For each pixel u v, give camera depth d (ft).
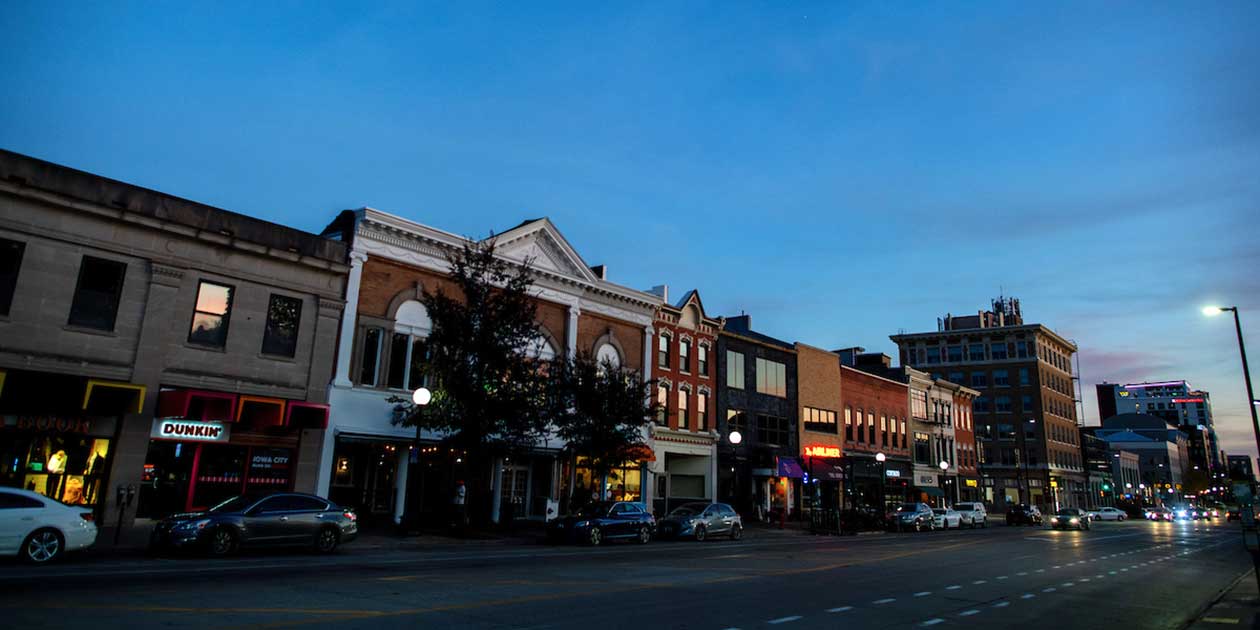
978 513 180.04
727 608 40.16
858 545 98.22
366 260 94.58
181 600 35.53
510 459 104.78
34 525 48.39
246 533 57.62
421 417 84.07
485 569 54.34
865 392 191.93
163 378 76.33
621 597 42.52
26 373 68.44
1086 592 54.19
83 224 73.20
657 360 133.90
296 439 85.56
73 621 29.76
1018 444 300.61
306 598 37.60
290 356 86.69
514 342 89.86
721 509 104.58
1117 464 414.62
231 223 83.10
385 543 73.82
